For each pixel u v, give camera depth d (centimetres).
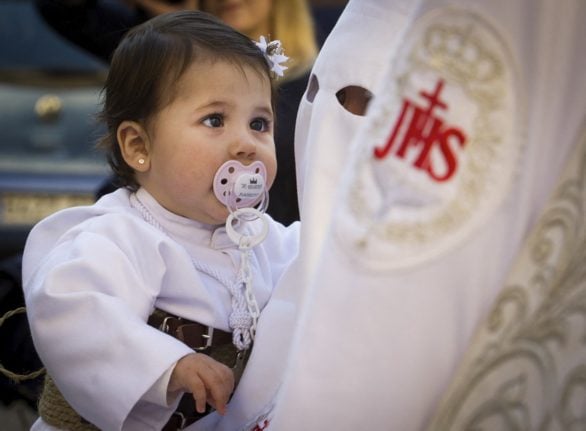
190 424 175
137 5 331
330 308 120
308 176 150
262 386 161
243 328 175
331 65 154
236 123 180
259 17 302
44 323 163
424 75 120
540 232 120
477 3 120
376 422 121
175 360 155
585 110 121
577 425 116
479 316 120
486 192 119
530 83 120
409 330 119
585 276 120
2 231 498
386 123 121
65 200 512
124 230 174
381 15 152
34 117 538
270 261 192
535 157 121
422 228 118
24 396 254
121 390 155
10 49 539
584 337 118
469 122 119
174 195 180
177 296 174
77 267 165
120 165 192
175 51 181
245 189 177
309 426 121
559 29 121
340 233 120
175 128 178
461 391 120
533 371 119
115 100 189
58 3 329
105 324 159
